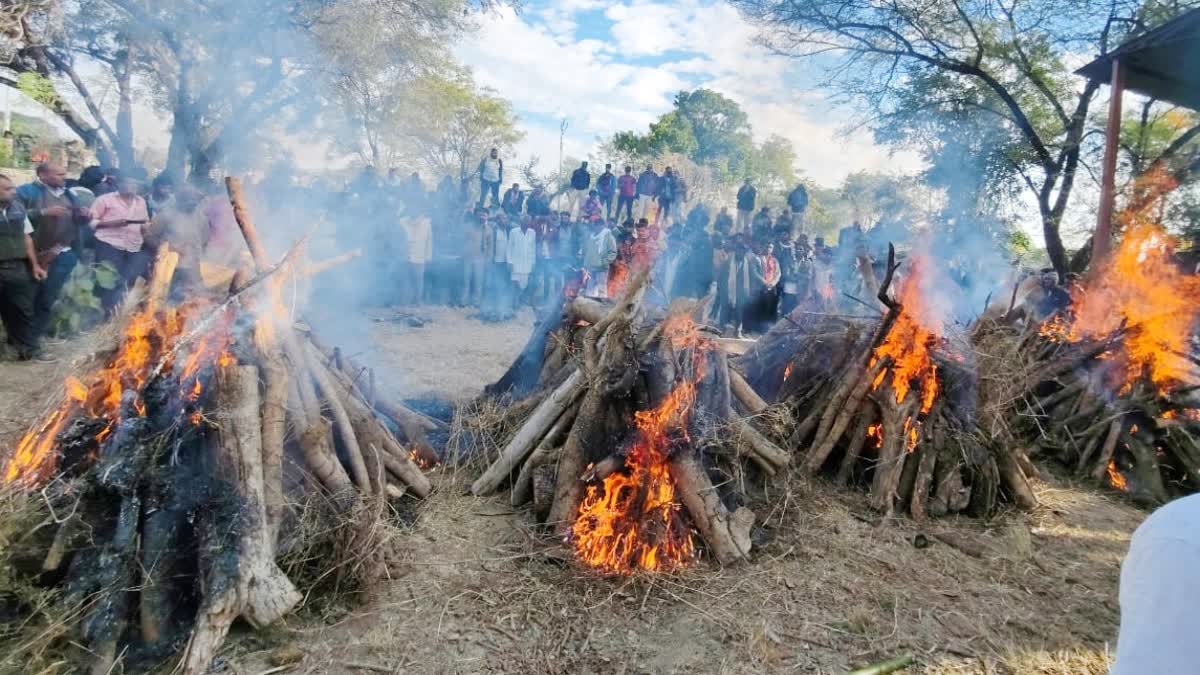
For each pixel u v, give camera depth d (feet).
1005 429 13.43
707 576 9.77
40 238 20.33
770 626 8.70
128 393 8.78
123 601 7.55
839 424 13.52
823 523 11.83
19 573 7.59
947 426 13.05
